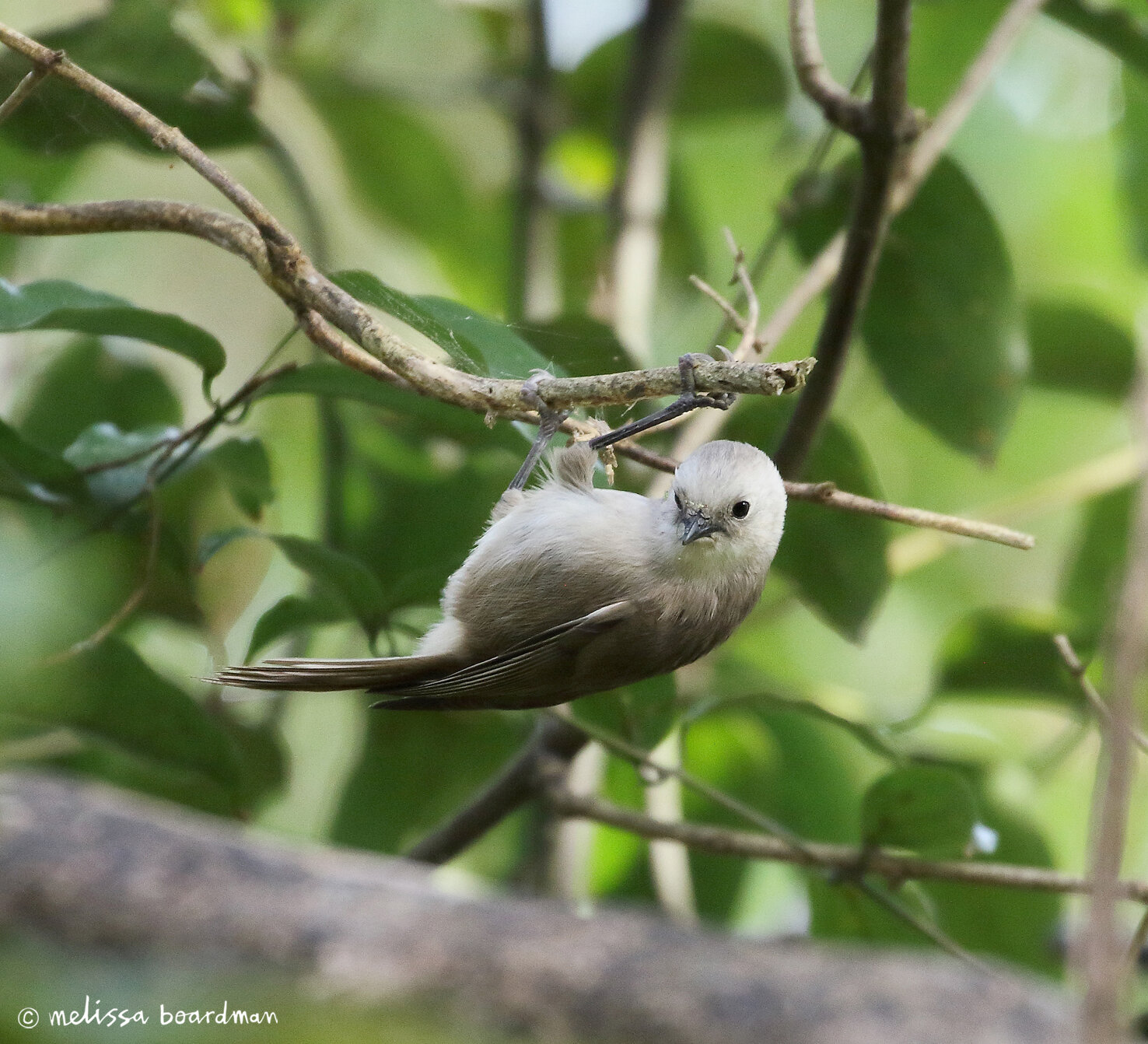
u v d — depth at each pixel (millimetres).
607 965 3420
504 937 3488
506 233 12258
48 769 8961
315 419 11312
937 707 9148
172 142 5855
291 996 3320
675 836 8062
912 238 9125
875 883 8922
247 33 11062
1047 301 10492
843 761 10039
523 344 6691
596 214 11945
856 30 13000
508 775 8602
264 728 9289
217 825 4387
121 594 7977
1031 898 9141
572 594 7098
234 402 7359
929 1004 3381
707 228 12750
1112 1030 3062
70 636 7004
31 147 8117
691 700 8508
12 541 7566
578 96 12094
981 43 11148
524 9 12484
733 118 12258
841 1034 3281
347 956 3396
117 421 9805
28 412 9797
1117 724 3273
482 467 9586
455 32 12812
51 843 3557
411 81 11578
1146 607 3357
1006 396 9250
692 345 11789
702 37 11922
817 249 9562
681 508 7184
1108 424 12547
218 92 9062
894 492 12656
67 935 3385
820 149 9234
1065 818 11406
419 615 9227
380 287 6168
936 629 12641
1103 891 3148
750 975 3420
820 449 9156
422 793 9852
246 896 3502
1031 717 12086
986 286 9125
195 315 11898
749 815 7934
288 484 11266
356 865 3791
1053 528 12695
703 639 7441
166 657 10008
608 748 8094
